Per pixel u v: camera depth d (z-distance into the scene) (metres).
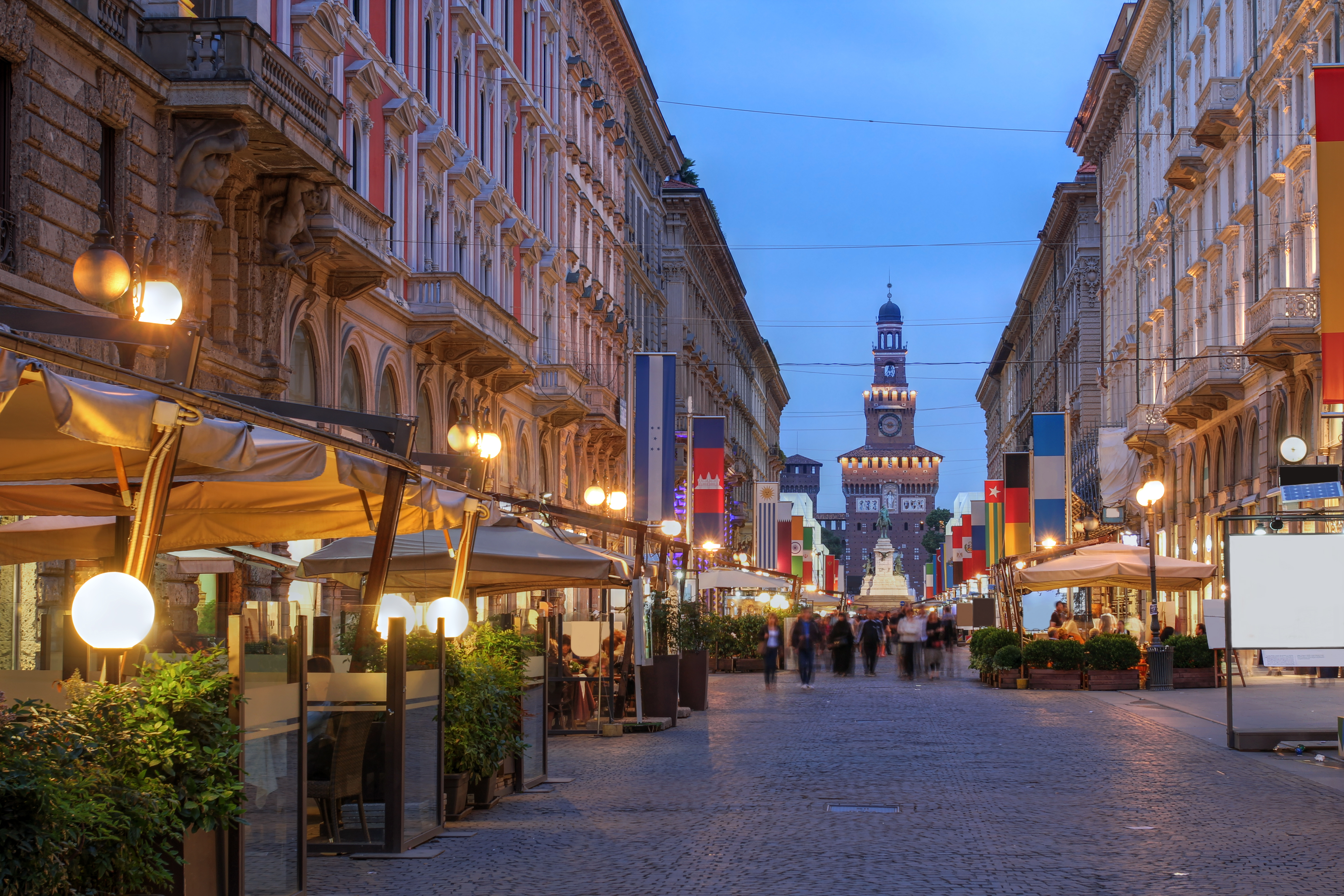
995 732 22.91
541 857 11.61
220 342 25.16
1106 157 73.19
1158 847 11.88
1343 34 34.97
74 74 20.39
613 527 23.70
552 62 52.56
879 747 20.62
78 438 7.93
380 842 11.98
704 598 54.53
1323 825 13.07
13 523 14.06
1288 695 25.98
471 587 23.38
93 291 9.56
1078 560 37.28
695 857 11.53
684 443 80.06
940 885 10.32
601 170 62.22
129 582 7.85
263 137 24.31
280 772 9.65
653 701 24.83
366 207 29.64
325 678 11.97
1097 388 79.31
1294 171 39.00
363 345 32.12
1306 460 37.53
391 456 11.52
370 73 31.95
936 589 149.38
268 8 26.83
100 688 7.95
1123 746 20.34
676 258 81.38
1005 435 135.50
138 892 7.70
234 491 13.47
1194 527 51.78
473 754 13.59
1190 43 52.59
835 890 10.17
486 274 43.66
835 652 45.66
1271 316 36.53
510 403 45.91
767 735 22.84
